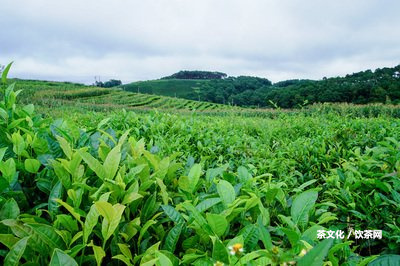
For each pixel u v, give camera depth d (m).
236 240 1.28
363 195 2.51
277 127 7.21
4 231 1.46
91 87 94.06
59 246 1.35
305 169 4.01
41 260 1.36
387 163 2.85
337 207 2.54
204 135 5.26
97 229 1.51
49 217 1.79
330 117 9.88
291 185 3.08
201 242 1.58
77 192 1.57
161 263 1.19
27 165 1.89
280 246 1.64
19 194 1.73
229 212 1.55
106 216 1.30
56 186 1.67
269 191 1.88
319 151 4.26
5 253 1.40
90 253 1.53
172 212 1.64
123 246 1.41
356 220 2.46
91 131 2.62
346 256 1.47
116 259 1.49
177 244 1.63
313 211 1.91
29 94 57.56
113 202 1.59
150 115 5.86
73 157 1.71
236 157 4.50
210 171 2.20
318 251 0.93
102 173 1.65
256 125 7.57
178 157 3.73
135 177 1.86
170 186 2.17
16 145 2.01
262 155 4.41
